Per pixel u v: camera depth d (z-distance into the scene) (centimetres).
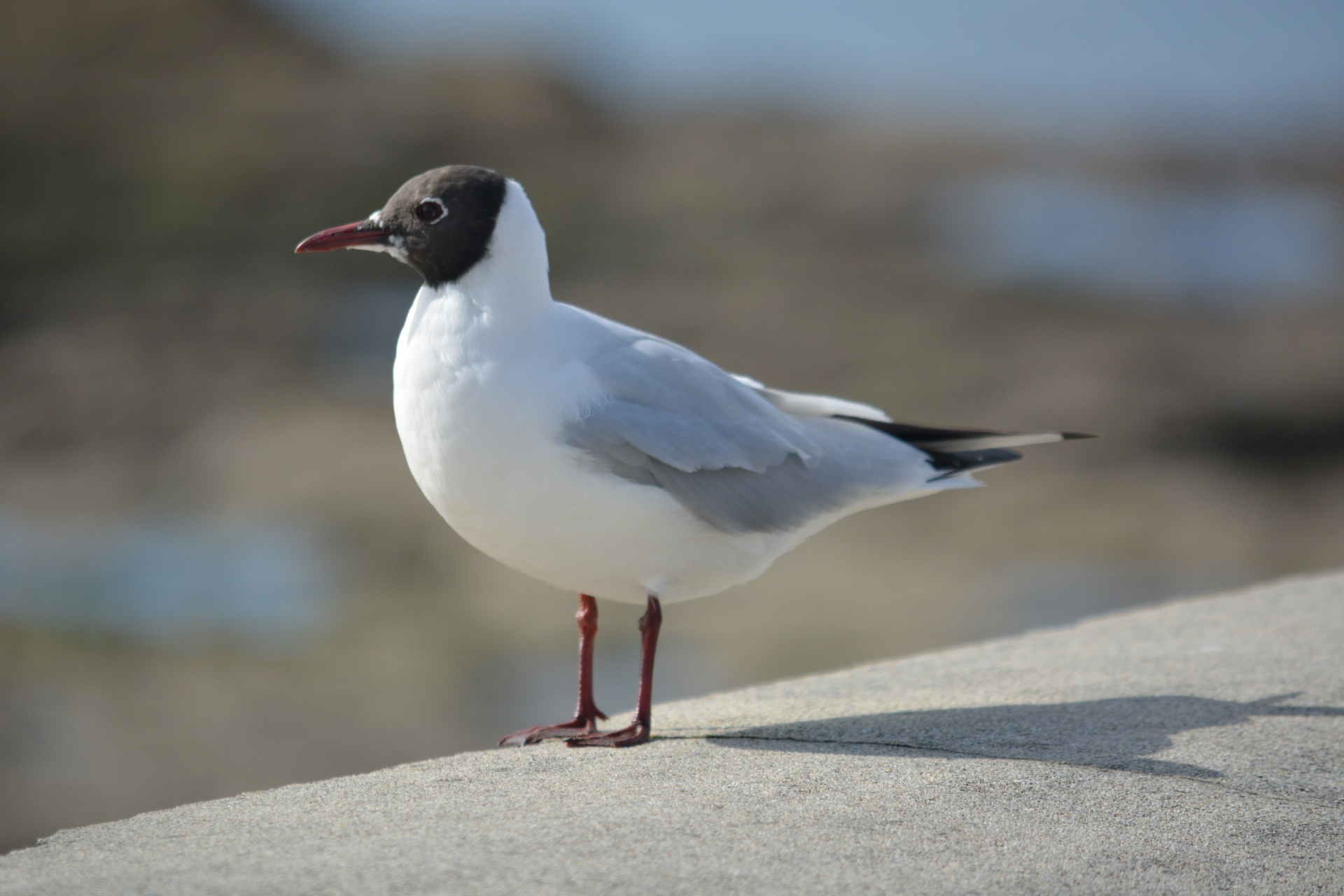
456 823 400
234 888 349
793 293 2562
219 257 2586
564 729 565
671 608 1550
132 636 1420
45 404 2061
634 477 529
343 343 2314
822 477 576
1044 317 2517
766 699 593
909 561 1695
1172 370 2278
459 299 529
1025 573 1661
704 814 412
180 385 2138
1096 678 591
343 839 386
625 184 3088
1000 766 470
